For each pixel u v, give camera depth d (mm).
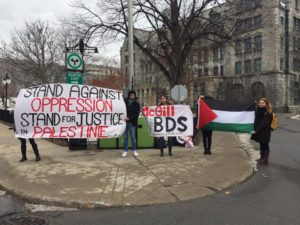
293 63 60812
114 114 9805
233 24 25812
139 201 5855
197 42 32531
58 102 9539
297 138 16188
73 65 10789
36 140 13578
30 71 40656
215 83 62594
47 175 7461
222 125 9859
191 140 11742
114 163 8656
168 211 5473
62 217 5285
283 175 7973
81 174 7508
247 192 6535
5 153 10445
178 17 25094
